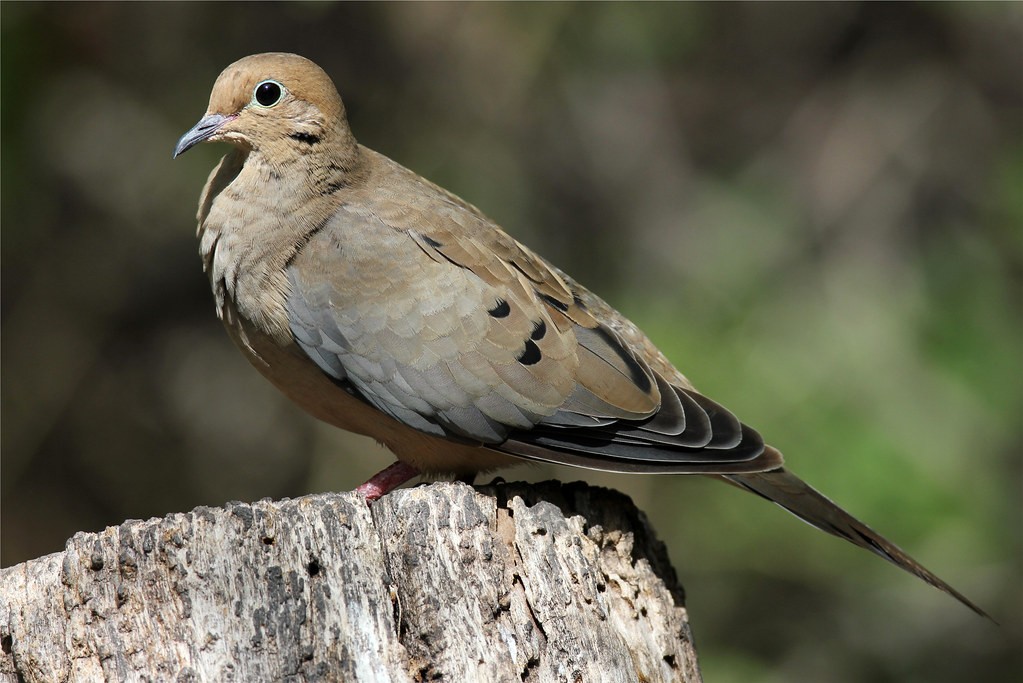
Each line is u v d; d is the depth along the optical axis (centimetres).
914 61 1561
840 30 1574
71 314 1439
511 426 759
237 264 792
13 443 1416
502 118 1450
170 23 1398
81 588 596
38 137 1350
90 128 1388
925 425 1248
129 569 592
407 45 1439
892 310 1343
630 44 1459
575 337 771
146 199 1421
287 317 781
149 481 1460
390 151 1423
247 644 585
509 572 621
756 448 734
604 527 687
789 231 1467
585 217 1486
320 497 616
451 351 759
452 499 624
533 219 1460
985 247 1393
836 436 1220
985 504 1239
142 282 1464
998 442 1262
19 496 1418
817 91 1562
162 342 1477
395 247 779
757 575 1339
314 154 806
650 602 691
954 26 1555
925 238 1480
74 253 1432
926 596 1313
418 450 807
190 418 1471
